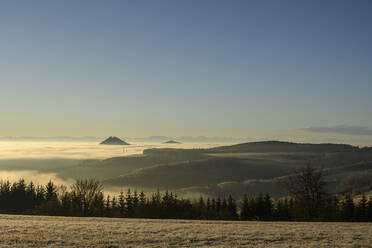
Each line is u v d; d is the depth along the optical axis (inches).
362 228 901.2
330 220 1818.4
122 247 622.5
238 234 757.3
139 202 3043.8
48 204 2615.7
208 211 3238.2
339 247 645.3
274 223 1050.1
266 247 638.5
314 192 1854.1
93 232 740.7
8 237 659.4
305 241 697.6
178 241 677.3
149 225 884.0
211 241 684.1
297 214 1904.5
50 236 684.7
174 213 2819.9
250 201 3651.6
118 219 1127.6
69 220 1045.8
